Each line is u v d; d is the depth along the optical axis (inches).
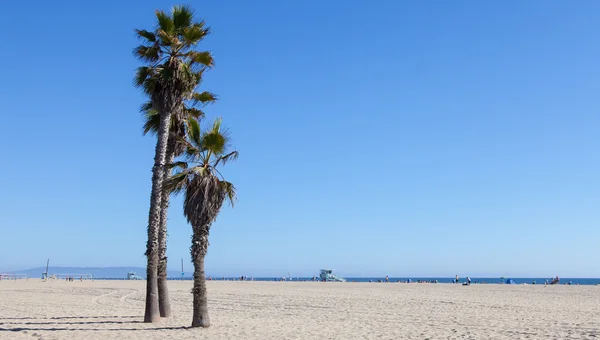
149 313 767.1
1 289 1969.7
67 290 1913.1
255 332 689.6
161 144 748.6
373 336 671.8
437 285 2844.5
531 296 1659.7
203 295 724.0
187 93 773.9
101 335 634.2
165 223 845.8
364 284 3061.0
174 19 753.6
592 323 832.9
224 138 697.0
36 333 647.1
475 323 839.7
